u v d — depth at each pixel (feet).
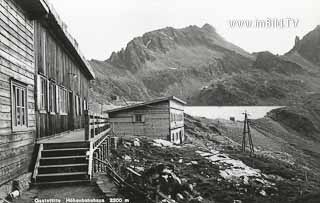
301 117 256.52
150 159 67.10
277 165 86.12
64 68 53.42
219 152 91.56
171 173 39.47
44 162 32.50
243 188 51.01
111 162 58.03
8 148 26.86
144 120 102.83
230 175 60.03
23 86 31.37
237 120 234.79
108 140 61.26
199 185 48.91
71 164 32.14
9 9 28.19
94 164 35.76
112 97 211.20
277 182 62.69
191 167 62.23
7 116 26.99
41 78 37.93
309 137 236.22
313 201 41.55
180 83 606.96
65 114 52.70
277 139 193.26
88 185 30.68
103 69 586.86
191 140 134.62
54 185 30.32
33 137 33.73
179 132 123.34
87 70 77.92
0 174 25.04
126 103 198.80
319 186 64.39
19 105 30.45
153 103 102.89
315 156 166.40
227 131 177.68
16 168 28.53
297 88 522.47
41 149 33.45
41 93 37.99
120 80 515.91
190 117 193.06
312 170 114.73
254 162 82.99
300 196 46.50
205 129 166.50
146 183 28.60
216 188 48.21
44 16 34.09
